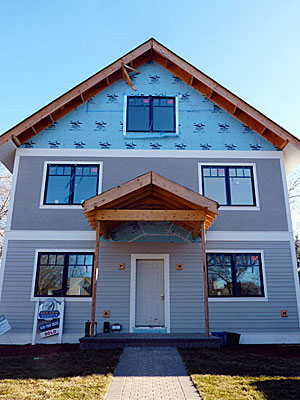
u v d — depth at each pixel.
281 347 9.07
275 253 10.62
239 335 9.48
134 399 4.76
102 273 10.33
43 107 10.91
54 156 11.20
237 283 10.36
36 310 9.69
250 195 11.12
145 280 10.47
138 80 12.11
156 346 7.91
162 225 10.67
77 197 10.90
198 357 7.02
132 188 8.40
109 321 9.95
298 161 12.09
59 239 10.51
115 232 10.55
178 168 11.21
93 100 11.81
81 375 5.76
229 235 10.71
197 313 10.11
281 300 10.23
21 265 10.25
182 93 12.01
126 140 11.45
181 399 4.76
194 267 10.47
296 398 4.75
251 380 5.52
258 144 11.52
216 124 11.68
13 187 10.84
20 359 7.21
